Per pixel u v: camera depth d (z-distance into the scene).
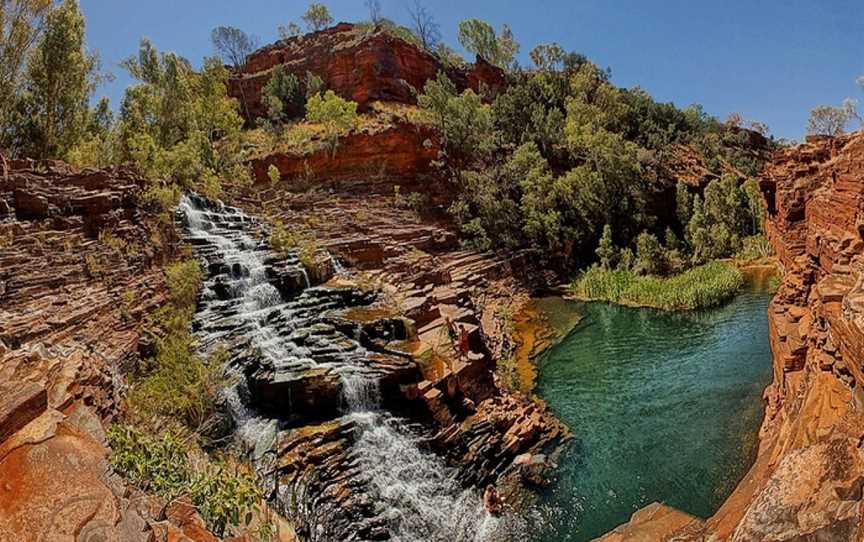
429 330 17.81
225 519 5.57
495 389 16.22
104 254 13.77
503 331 24.20
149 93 32.41
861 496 3.58
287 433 12.18
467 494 11.96
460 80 57.88
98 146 23.66
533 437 14.30
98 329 12.06
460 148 40.44
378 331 16.06
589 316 28.27
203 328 15.55
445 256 33.09
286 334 15.80
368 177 35.50
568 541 10.30
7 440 4.33
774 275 34.28
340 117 37.31
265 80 52.59
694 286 29.61
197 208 23.38
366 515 10.70
